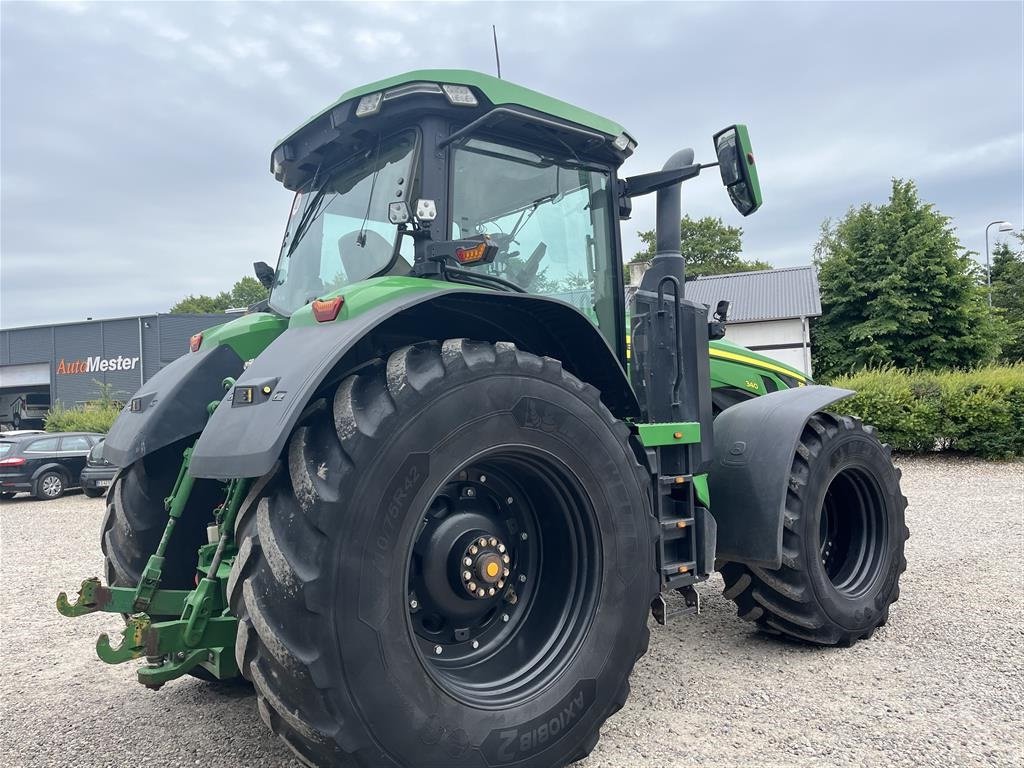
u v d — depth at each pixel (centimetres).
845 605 374
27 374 3694
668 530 319
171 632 232
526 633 267
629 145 343
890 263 2312
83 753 286
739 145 323
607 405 319
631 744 273
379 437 214
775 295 2838
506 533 271
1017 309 3856
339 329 227
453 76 274
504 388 242
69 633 478
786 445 361
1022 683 323
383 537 211
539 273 313
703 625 421
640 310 356
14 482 1438
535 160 317
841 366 2416
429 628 251
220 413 223
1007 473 1110
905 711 296
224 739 295
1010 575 513
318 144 314
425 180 275
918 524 718
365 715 204
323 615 200
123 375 3522
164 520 319
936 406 1273
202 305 6988
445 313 277
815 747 267
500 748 230
